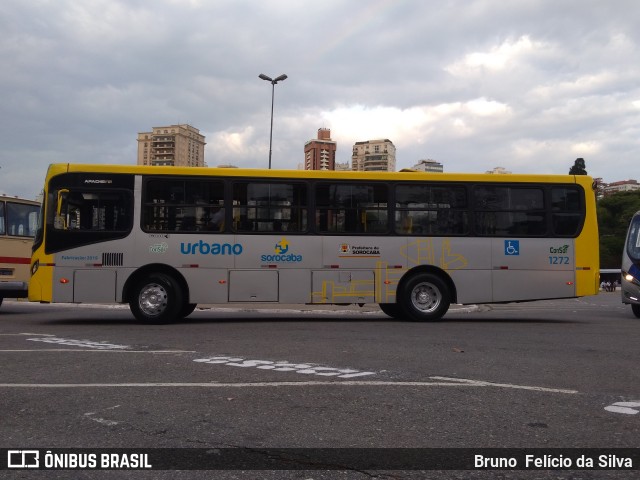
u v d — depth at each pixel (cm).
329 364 678
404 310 1202
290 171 1188
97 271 1125
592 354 773
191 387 557
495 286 1216
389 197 1206
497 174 1235
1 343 840
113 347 798
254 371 632
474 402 510
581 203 1245
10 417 460
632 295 1404
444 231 1213
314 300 1172
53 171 1138
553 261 1227
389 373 627
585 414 477
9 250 1374
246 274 1159
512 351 791
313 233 1180
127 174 1147
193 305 1334
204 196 1161
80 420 453
